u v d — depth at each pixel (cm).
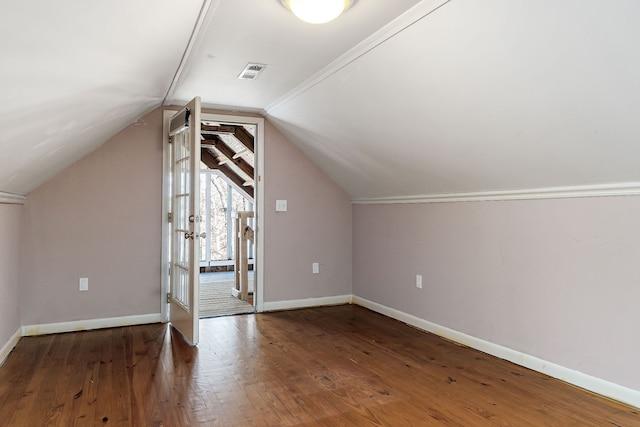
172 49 231
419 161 324
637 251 221
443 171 317
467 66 214
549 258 266
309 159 459
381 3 202
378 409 220
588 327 244
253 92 356
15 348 313
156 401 228
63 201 359
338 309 449
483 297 312
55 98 178
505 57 196
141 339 339
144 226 387
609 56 166
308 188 459
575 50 173
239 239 522
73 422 205
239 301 493
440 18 199
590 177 235
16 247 325
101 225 372
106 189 374
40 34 124
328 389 245
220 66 292
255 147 438
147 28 173
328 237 469
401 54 235
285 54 268
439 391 242
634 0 143
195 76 314
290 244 450
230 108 415
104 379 257
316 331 365
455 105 245
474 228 320
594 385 241
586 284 245
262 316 417
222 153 663
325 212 467
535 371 273
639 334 221
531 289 277
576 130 210
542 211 270
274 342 333
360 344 329
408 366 282
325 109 342
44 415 212
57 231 357
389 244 418
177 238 374
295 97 354
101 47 161
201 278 673
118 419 208
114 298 377
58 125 218
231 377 262
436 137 284
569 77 185
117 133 377
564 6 159
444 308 349
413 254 384
